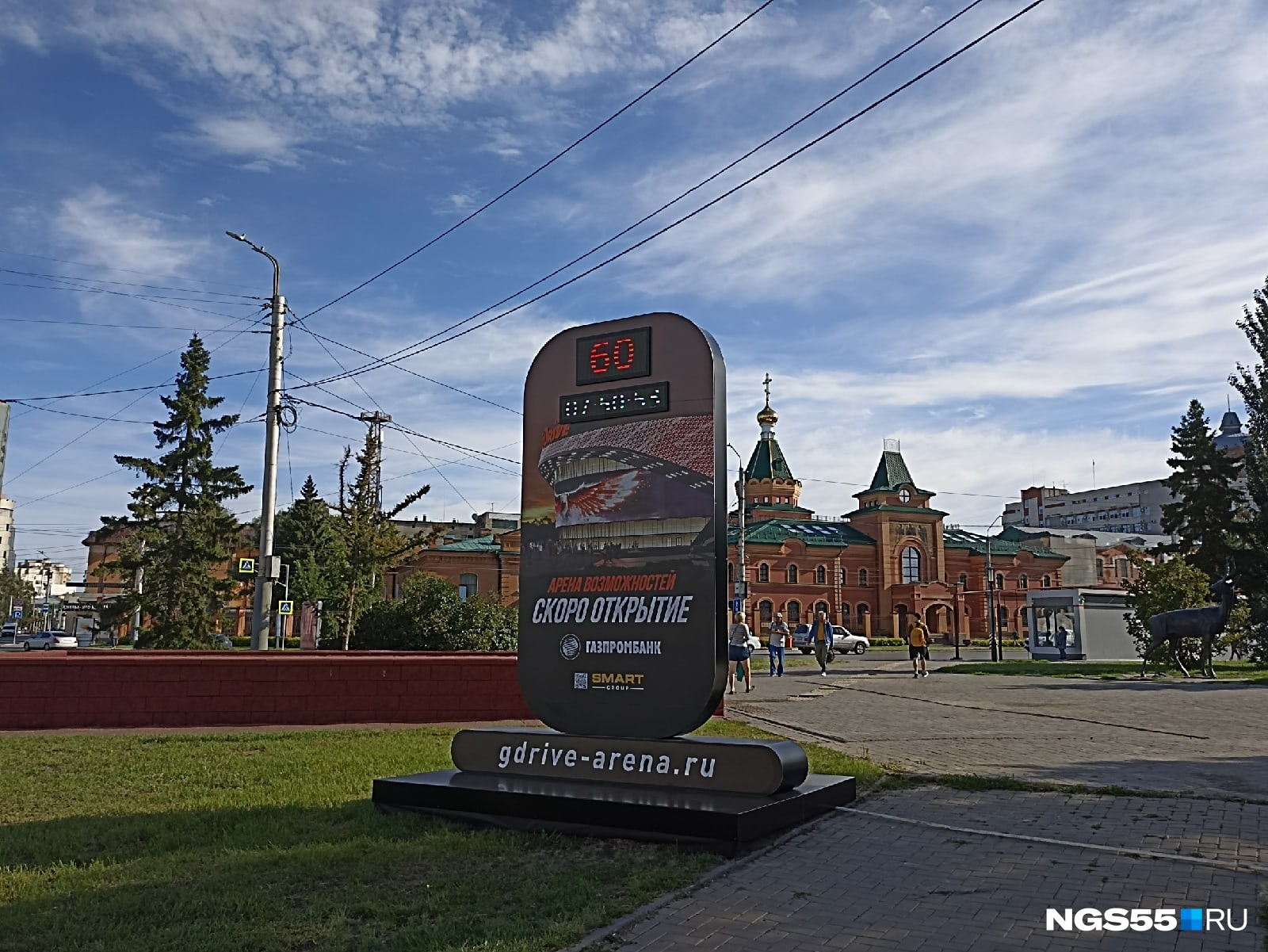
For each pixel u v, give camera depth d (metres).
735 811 6.93
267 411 22.69
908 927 5.30
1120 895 5.82
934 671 33.19
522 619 8.83
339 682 15.11
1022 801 8.79
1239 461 41.97
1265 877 6.20
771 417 90.81
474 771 8.64
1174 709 18.08
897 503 82.88
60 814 8.34
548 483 8.91
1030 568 87.62
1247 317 36.59
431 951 4.95
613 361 8.70
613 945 5.07
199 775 10.18
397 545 32.38
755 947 5.02
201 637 37.16
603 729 8.30
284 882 6.21
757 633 76.31
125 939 5.15
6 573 108.06
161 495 36.59
